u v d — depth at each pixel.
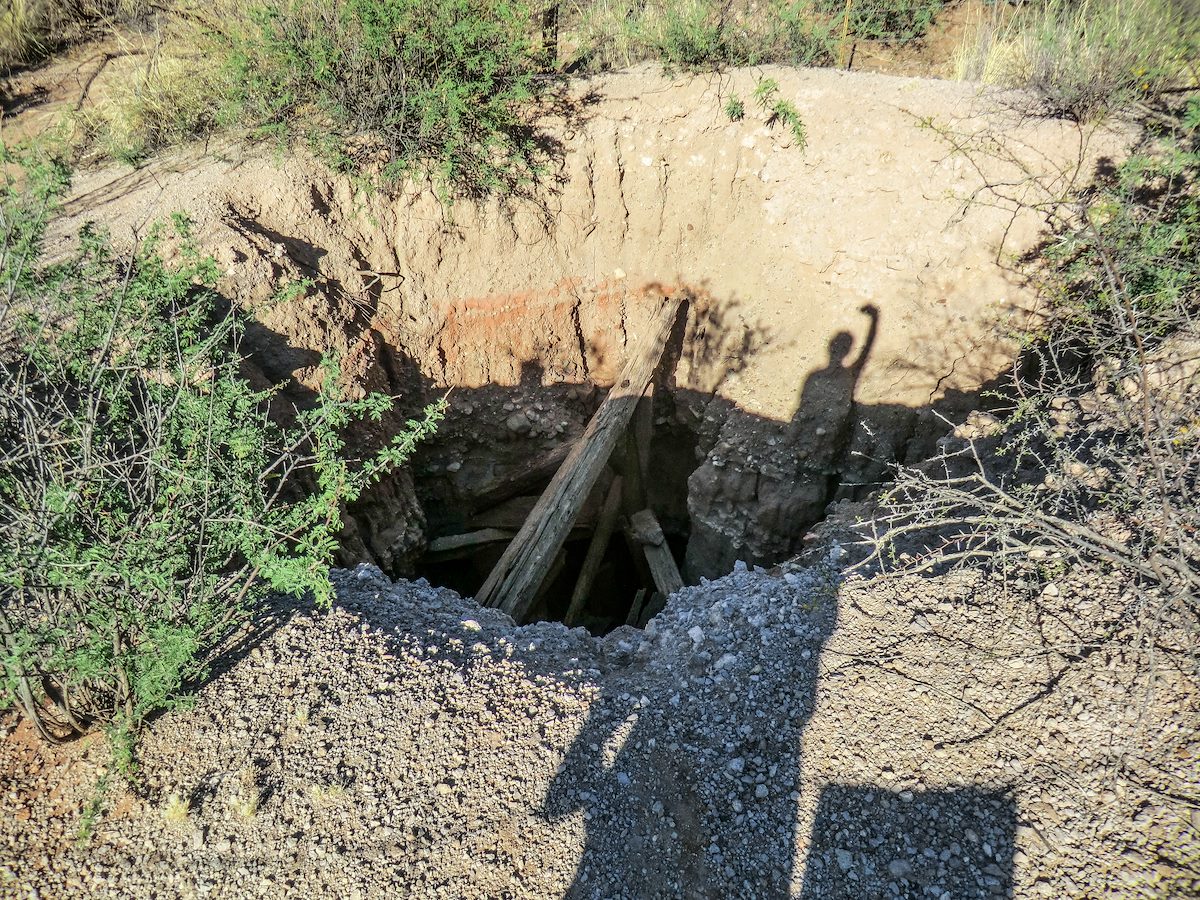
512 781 3.08
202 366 3.66
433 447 7.04
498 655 3.73
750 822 2.99
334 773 3.05
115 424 3.27
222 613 3.34
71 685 3.03
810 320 6.70
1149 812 2.72
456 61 6.12
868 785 3.03
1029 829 2.79
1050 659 3.29
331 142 5.99
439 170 6.15
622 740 3.26
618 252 7.05
